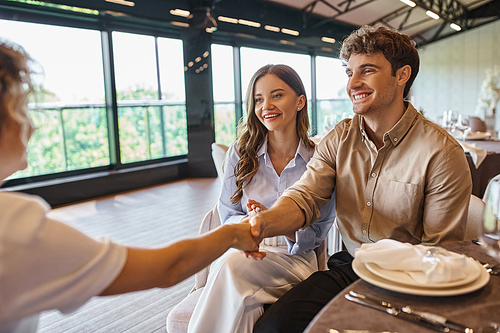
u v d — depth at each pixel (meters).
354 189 1.35
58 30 4.89
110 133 5.64
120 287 0.65
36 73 0.62
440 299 0.69
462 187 1.16
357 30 1.28
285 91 1.50
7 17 4.39
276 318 1.05
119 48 5.62
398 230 1.27
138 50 5.87
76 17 4.88
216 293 1.22
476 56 10.69
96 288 0.60
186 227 3.82
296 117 1.62
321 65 9.38
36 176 4.82
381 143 1.31
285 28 7.79
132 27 5.69
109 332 2.00
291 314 1.06
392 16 9.47
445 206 1.17
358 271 0.79
